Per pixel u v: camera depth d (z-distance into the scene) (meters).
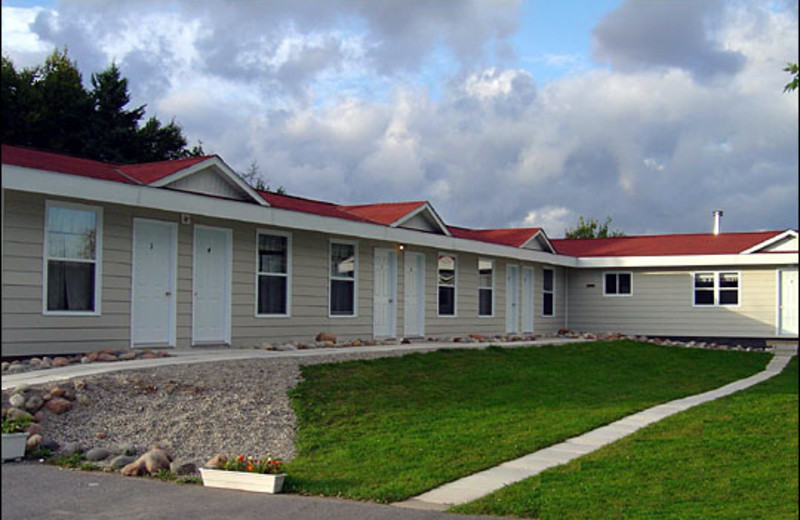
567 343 24.22
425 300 23.05
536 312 29.48
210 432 10.08
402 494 7.89
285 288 18.08
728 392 16.36
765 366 22.45
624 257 29.95
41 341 13.04
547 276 30.64
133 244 14.62
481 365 17.41
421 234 21.66
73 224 13.66
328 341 18.70
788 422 11.76
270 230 17.64
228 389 11.73
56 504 7.21
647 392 16.09
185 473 8.63
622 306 30.83
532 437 10.71
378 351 17.17
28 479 8.05
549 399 14.34
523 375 16.92
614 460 9.48
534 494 7.93
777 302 28.19
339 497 7.88
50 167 13.17
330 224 18.22
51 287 13.27
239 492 7.96
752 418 12.17
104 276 14.08
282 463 8.86
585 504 7.59
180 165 15.30
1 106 30.72
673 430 11.45
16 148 14.38
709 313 29.30
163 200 14.35
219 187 16.25
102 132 34.47
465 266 25.11
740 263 28.09
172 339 15.31
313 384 12.85
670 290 30.00
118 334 14.30
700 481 8.49
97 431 9.70
